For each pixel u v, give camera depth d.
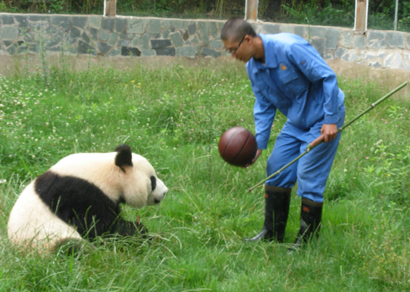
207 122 6.54
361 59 10.79
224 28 3.54
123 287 2.91
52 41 10.44
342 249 3.81
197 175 5.19
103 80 8.59
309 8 11.34
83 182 3.30
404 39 10.77
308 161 3.67
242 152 3.69
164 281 3.11
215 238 3.91
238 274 3.40
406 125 6.77
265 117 3.99
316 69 3.39
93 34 10.59
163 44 10.84
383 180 5.00
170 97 7.43
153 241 3.62
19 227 3.14
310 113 3.67
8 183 4.52
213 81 8.98
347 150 5.84
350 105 7.95
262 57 3.56
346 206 4.61
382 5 10.90
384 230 3.91
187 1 11.17
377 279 3.37
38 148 5.29
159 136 6.34
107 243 3.37
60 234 3.13
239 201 4.66
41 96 7.57
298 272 3.47
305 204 3.81
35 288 2.89
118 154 3.33
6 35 10.27
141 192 3.50
